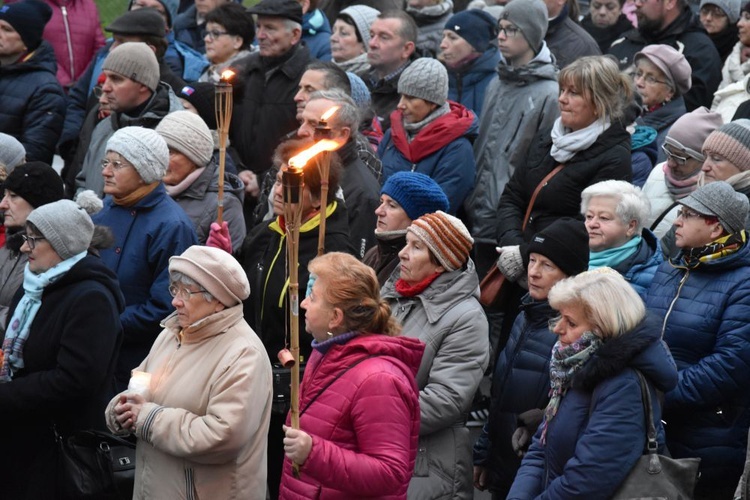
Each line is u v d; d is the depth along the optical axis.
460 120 21.30
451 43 24.59
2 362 14.62
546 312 14.62
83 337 14.23
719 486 14.19
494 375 15.24
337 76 21.14
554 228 14.48
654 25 25.17
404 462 11.65
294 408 11.22
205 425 12.30
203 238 18.80
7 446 14.59
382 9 29.67
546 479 12.59
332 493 11.95
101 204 18.69
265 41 23.16
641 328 12.00
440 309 14.27
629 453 11.84
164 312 16.77
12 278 17.19
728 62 24.61
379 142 22.56
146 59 21.02
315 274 12.25
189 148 18.77
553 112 21.92
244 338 12.75
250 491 12.75
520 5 22.16
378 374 11.73
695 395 13.96
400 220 15.59
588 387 12.12
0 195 19.50
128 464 14.24
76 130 26.09
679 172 18.27
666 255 17.47
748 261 14.31
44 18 25.17
